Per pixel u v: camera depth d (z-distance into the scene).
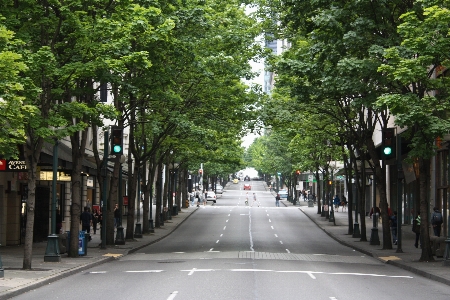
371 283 18.88
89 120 25.09
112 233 33.84
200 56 31.41
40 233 37.34
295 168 67.00
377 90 24.77
